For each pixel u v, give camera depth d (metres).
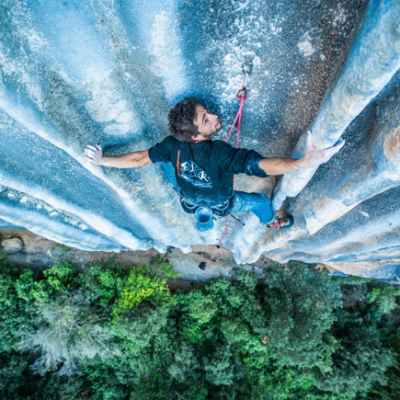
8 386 10.16
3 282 9.41
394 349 12.12
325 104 2.19
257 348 10.41
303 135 2.93
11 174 3.36
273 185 4.20
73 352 9.44
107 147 3.15
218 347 10.32
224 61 2.49
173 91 2.79
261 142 3.39
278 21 2.13
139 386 10.17
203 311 9.88
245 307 9.90
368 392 12.01
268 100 2.79
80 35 2.16
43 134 2.44
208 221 3.12
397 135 2.26
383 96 2.24
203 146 2.45
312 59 2.30
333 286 10.15
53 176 3.71
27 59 2.14
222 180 2.52
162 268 9.56
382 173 2.60
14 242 9.76
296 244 6.17
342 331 12.00
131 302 8.88
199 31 2.27
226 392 10.32
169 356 10.24
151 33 2.29
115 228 5.40
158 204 4.59
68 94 2.53
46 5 1.93
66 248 9.96
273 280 9.75
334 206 3.42
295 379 11.26
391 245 4.73
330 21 2.02
